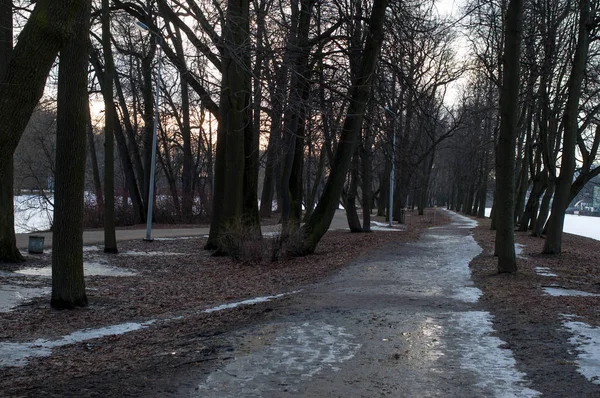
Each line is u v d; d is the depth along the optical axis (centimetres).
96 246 2308
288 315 913
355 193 3259
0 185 1659
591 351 666
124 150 3997
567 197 1831
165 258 2022
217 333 823
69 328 941
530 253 1906
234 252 1862
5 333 898
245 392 541
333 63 2041
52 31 560
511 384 559
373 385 562
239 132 1997
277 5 1817
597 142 2014
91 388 559
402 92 2348
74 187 1092
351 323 841
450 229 3672
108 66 1973
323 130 2142
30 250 1892
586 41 1681
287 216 2433
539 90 2225
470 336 758
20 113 550
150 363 662
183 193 4319
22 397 532
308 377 589
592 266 1605
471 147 5278
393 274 1438
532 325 808
